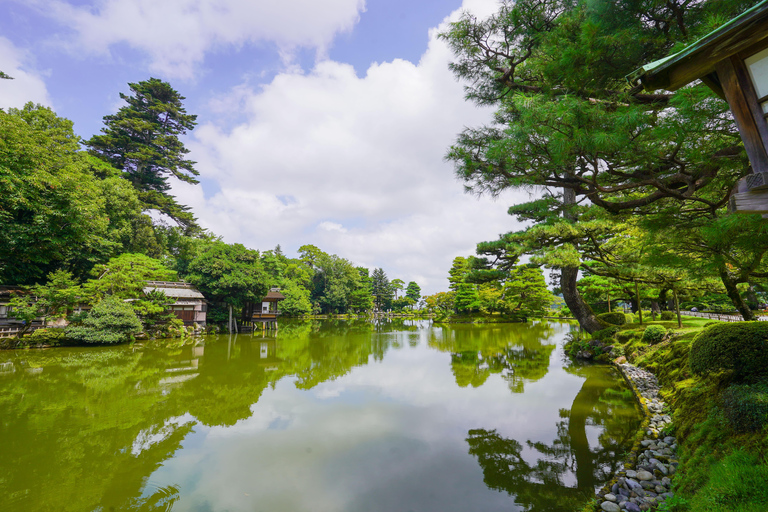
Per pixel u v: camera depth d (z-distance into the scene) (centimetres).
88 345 1867
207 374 1255
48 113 2103
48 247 1733
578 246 1515
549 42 495
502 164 495
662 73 292
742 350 467
